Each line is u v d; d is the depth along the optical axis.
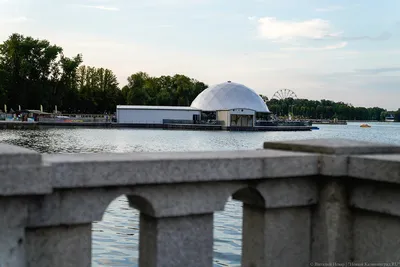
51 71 150.75
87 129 125.81
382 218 4.76
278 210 4.94
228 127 150.50
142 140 86.75
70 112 174.88
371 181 4.76
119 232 18.36
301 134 142.00
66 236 3.90
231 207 22.88
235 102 175.62
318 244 5.08
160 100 194.25
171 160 4.12
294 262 5.05
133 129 135.62
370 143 5.30
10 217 3.60
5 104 139.38
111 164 3.87
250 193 4.87
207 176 4.28
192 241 4.39
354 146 5.02
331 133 163.12
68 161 3.76
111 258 14.96
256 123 167.62
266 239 4.88
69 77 152.88
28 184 3.49
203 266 4.43
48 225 3.78
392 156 4.83
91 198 3.92
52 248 3.85
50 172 3.56
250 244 5.05
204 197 4.40
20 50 141.38
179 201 4.28
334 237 4.96
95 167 3.81
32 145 67.62
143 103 186.25
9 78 137.50
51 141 76.19
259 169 4.57
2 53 142.12
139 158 4.11
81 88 177.00
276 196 4.84
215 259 14.88
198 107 176.25
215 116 173.38
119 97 187.00
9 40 141.62
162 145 76.69
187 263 4.37
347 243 5.00
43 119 136.12
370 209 4.78
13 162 3.50
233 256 15.20
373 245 4.84
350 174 4.81
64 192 3.82
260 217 4.95
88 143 74.50
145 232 4.42
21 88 140.25
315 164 4.92
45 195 3.75
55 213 3.79
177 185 4.27
